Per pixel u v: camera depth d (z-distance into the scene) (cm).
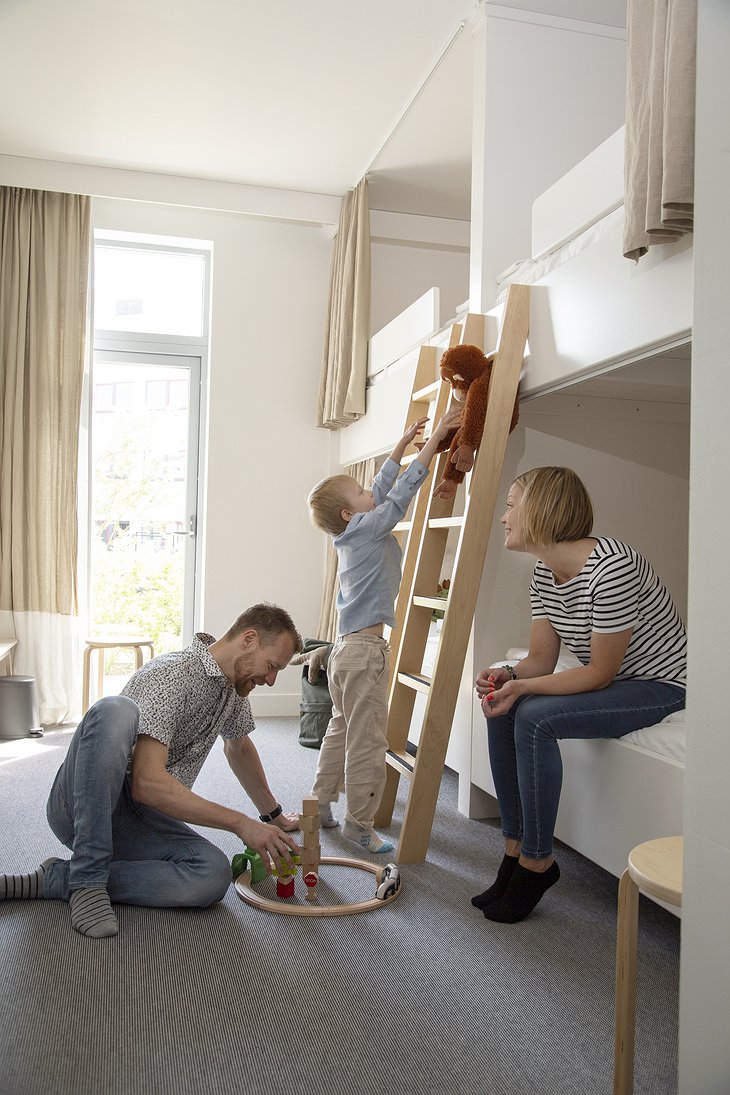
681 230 161
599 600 191
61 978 159
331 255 461
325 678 356
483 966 173
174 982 160
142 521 462
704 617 110
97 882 184
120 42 312
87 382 435
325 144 389
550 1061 140
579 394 268
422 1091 130
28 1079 129
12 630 415
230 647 201
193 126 376
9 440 414
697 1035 108
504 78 290
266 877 217
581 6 292
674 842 132
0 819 257
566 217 227
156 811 196
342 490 258
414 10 292
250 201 437
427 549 270
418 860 233
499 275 282
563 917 200
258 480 455
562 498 201
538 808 192
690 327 165
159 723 188
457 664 236
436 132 371
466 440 240
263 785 230
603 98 299
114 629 429
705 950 107
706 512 110
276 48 314
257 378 455
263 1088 129
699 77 114
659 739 182
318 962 171
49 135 387
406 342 353
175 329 466
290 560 458
